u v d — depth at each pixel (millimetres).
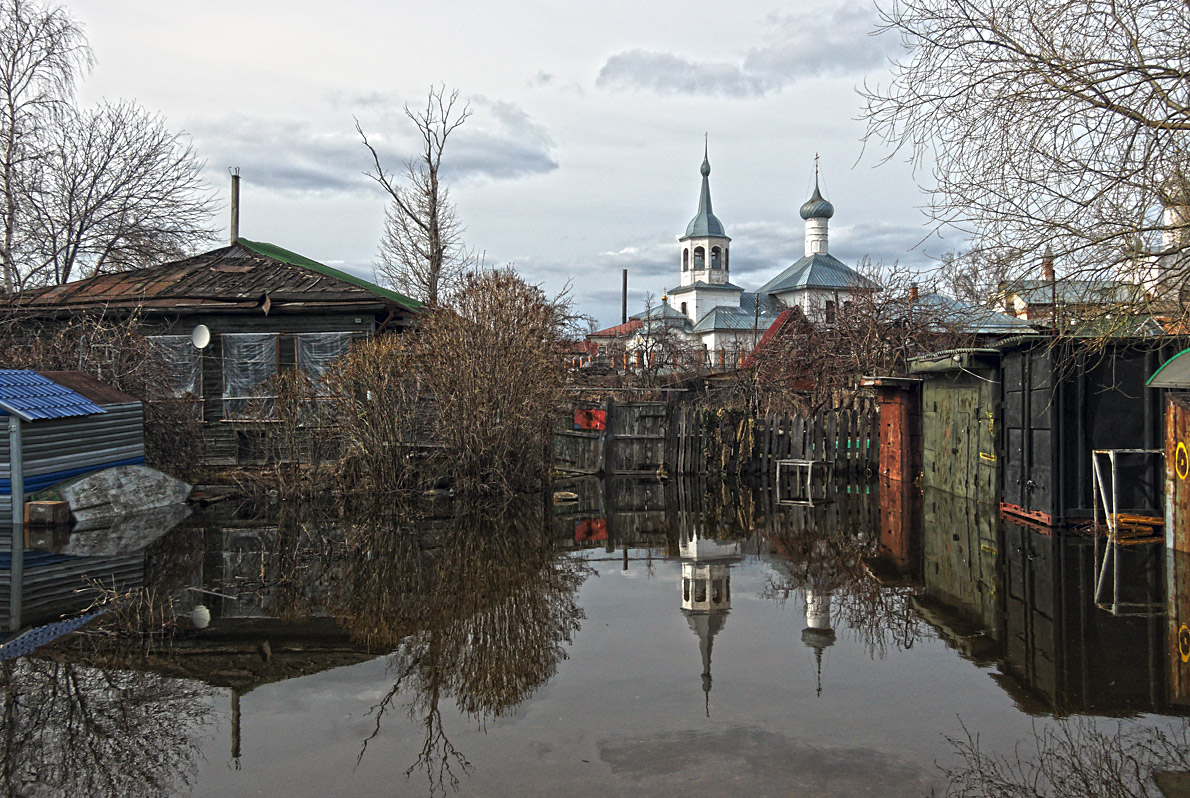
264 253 20047
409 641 5832
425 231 28984
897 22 7633
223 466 16312
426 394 13250
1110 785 3510
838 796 3438
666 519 11508
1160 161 6926
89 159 23688
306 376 13688
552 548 9352
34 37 21953
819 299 66062
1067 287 7652
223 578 7863
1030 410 10539
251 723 4367
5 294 18062
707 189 86438
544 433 14633
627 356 27641
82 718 4473
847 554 8938
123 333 14414
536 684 4883
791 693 4652
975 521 10898
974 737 4016
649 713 4387
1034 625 5941
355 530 10484
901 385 15641
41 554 9062
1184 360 8234
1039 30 7164
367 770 3766
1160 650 5305
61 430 11344
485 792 3518
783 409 20516
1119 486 9742
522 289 13641
